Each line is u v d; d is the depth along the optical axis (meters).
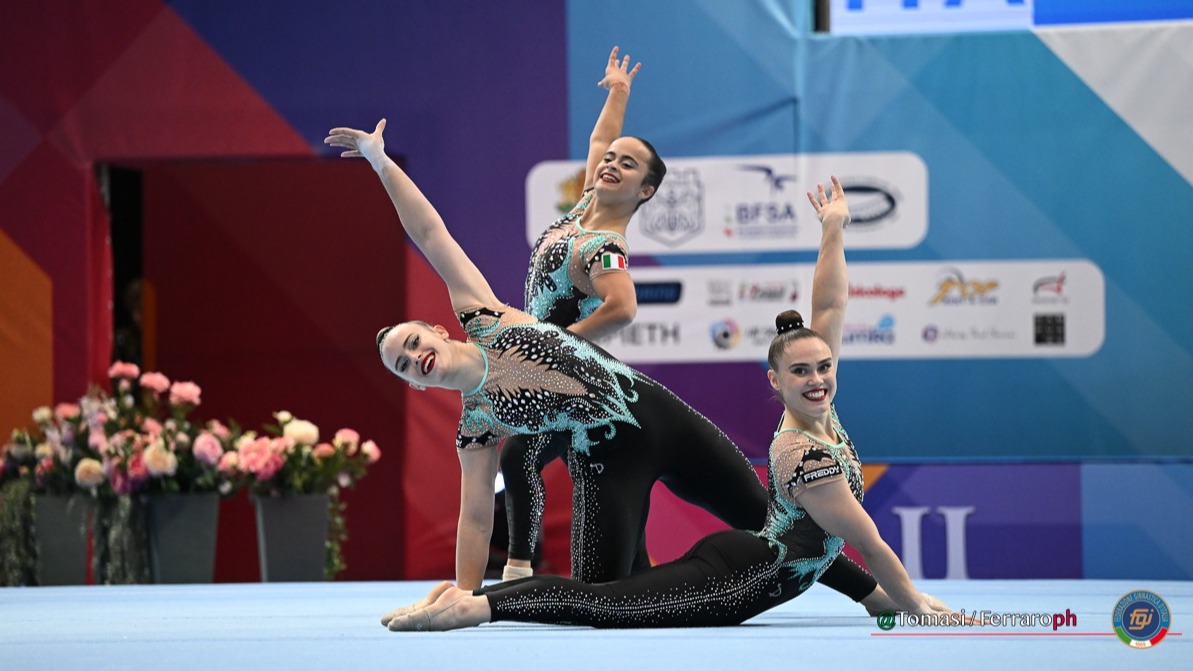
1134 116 22.36
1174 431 22.30
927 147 22.58
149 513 21.30
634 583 10.23
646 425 10.88
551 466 22.55
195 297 29.02
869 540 10.16
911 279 22.53
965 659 8.10
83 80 23.61
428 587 18.06
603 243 12.98
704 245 22.75
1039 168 22.47
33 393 23.53
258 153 23.47
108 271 24.09
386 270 28.91
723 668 7.66
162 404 28.20
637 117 22.92
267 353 29.08
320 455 21.56
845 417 22.59
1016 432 22.42
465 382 10.36
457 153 23.27
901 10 22.98
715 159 22.80
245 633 10.44
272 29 23.47
